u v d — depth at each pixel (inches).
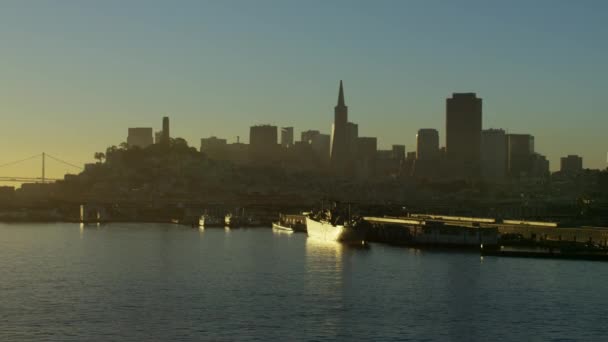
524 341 7081.7
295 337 7185.0
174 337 7209.6
